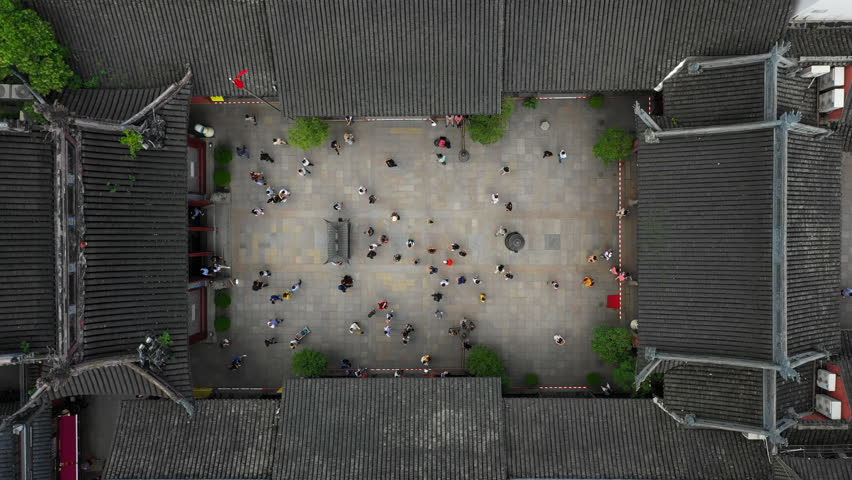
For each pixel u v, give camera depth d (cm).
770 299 2736
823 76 2909
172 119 2966
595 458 2980
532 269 3631
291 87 3008
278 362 3644
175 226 2991
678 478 2902
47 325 2644
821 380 2941
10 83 2816
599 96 3503
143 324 2897
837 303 2952
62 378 2508
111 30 2897
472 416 3052
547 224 3619
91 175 2717
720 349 2878
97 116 2878
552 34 2938
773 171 2697
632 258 3594
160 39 2939
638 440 3011
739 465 2905
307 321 3647
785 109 2836
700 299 2927
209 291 3625
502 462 2952
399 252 3634
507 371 3647
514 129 3600
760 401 2820
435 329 3644
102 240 2762
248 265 3644
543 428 3064
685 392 3016
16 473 3066
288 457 2967
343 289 3584
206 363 3647
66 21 2858
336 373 3653
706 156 2905
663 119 3059
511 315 3644
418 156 3612
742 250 2814
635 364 3244
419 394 3094
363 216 3631
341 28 2850
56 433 3353
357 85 3005
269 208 3634
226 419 3100
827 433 2941
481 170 3609
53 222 2619
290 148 3619
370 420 3044
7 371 3384
